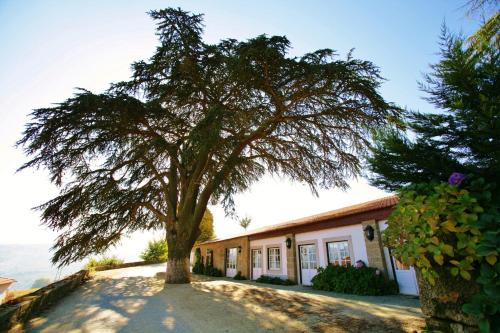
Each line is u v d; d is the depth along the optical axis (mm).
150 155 11242
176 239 12062
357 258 10664
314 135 10016
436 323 2607
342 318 5250
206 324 5258
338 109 8555
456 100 2656
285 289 11414
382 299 7879
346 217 11367
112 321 5609
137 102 8648
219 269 21062
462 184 2635
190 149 7445
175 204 13016
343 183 11383
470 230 2246
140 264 29703
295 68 7270
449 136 2865
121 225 11797
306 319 5328
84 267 20172
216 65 8711
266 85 7859
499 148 2447
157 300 7781
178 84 9344
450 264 2504
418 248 2582
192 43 9031
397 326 4402
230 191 10680
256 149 11703
